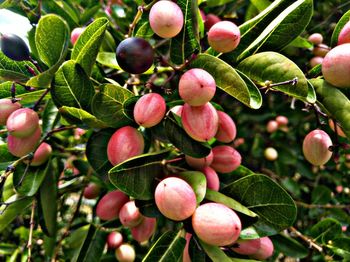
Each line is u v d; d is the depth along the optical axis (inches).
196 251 5.7
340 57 5.1
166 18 5.1
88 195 9.0
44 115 7.6
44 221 7.6
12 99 5.9
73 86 5.8
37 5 7.7
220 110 6.4
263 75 5.5
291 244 8.5
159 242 5.5
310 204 12.4
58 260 10.0
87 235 8.0
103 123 5.9
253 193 6.0
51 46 5.7
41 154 7.1
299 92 5.3
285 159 12.7
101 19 5.5
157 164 5.8
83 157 9.3
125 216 6.3
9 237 12.6
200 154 5.5
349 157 12.0
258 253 6.4
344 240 8.4
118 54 5.2
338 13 9.6
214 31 5.3
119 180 5.3
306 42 7.4
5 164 7.1
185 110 5.2
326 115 5.6
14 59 6.0
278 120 12.6
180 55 5.8
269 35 5.6
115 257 9.0
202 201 5.8
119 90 5.6
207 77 4.8
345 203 12.8
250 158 12.9
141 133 5.8
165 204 5.0
